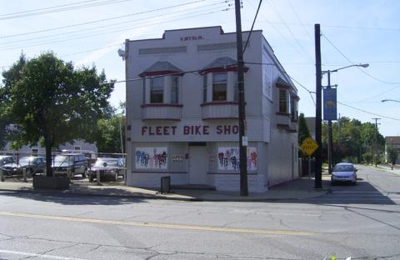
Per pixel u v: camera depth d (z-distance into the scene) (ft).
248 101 83.87
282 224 40.24
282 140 110.32
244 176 74.18
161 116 86.12
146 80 87.51
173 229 37.01
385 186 99.30
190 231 36.04
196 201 68.85
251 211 50.93
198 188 83.97
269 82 93.15
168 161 87.92
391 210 52.90
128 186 88.74
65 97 83.66
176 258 26.76
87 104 83.87
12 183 93.97
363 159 415.64
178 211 50.52
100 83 86.17
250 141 83.51
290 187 94.53
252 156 83.46
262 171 84.07
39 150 176.35
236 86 83.56
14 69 86.74
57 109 83.66
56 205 56.34
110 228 37.42
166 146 88.12
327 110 102.99
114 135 213.46
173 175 87.71
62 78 82.58
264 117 84.84
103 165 102.37
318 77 90.99
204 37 86.58
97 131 91.09
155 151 88.69
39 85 80.59
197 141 86.28
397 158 422.41
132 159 89.81
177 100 87.35
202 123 85.87
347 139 383.45
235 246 30.14
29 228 37.24
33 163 111.55
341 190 88.79
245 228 37.68
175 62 87.86
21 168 108.78
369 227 38.70
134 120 89.66
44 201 61.93
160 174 88.22
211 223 40.63
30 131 85.97
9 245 30.30
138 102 89.51
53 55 84.53
